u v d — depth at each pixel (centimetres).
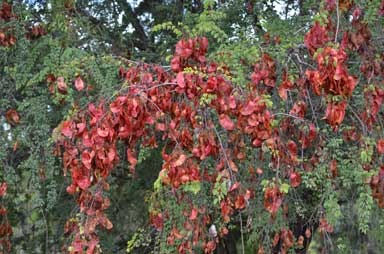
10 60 348
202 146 228
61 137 236
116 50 407
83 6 416
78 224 246
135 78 245
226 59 262
